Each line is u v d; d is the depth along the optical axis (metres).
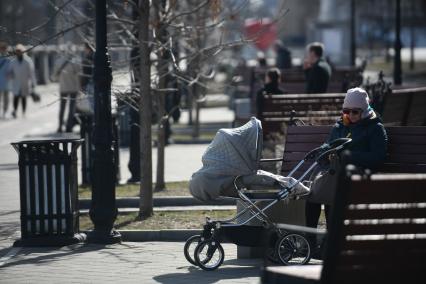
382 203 14.41
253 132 21.12
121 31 32.66
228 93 75.56
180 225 26.19
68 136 51.62
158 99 33.16
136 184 34.53
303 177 20.84
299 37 181.25
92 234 24.50
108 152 24.58
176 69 30.30
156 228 25.86
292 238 20.88
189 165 40.59
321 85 39.03
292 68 70.12
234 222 22.23
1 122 64.31
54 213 24.22
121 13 31.92
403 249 14.51
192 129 57.31
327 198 20.77
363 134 21.16
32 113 72.31
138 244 24.41
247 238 20.97
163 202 30.36
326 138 23.59
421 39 168.12
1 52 29.05
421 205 14.57
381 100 33.75
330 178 20.75
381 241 14.39
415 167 21.72
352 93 21.23
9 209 30.16
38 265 21.64
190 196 30.61
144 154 27.83
